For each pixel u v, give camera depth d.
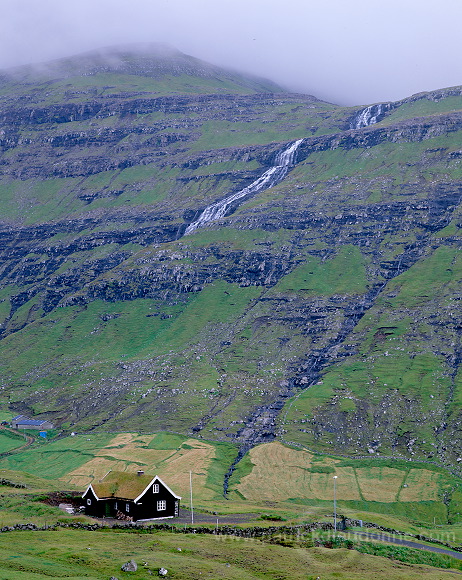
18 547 115.62
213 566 112.38
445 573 121.44
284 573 113.56
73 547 117.31
